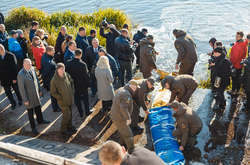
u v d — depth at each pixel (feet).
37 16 44.93
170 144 16.67
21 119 20.65
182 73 23.71
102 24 26.78
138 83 18.03
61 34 25.38
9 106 22.44
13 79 20.99
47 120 20.44
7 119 20.65
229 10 50.44
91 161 14.47
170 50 34.83
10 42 24.40
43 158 10.77
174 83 19.04
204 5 54.49
